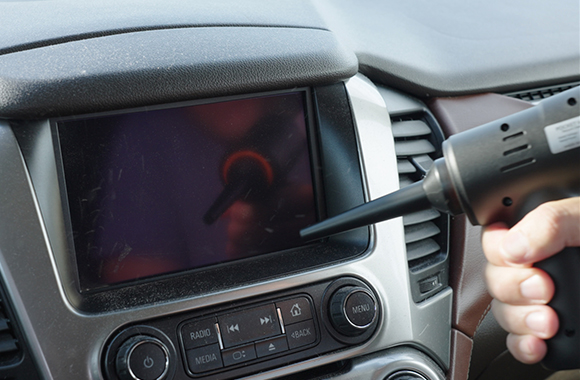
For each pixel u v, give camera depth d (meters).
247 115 0.72
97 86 0.62
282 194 0.74
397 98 0.89
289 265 0.72
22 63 0.62
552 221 0.39
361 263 0.72
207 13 0.75
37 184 0.62
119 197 0.67
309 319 0.69
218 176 0.71
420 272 0.79
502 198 0.43
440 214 0.84
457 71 0.92
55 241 0.63
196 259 0.71
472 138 0.43
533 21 1.11
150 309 0.64
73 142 0.65
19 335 0.60
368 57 0.86
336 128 0.76
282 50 0.71
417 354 0.75
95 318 0.62
